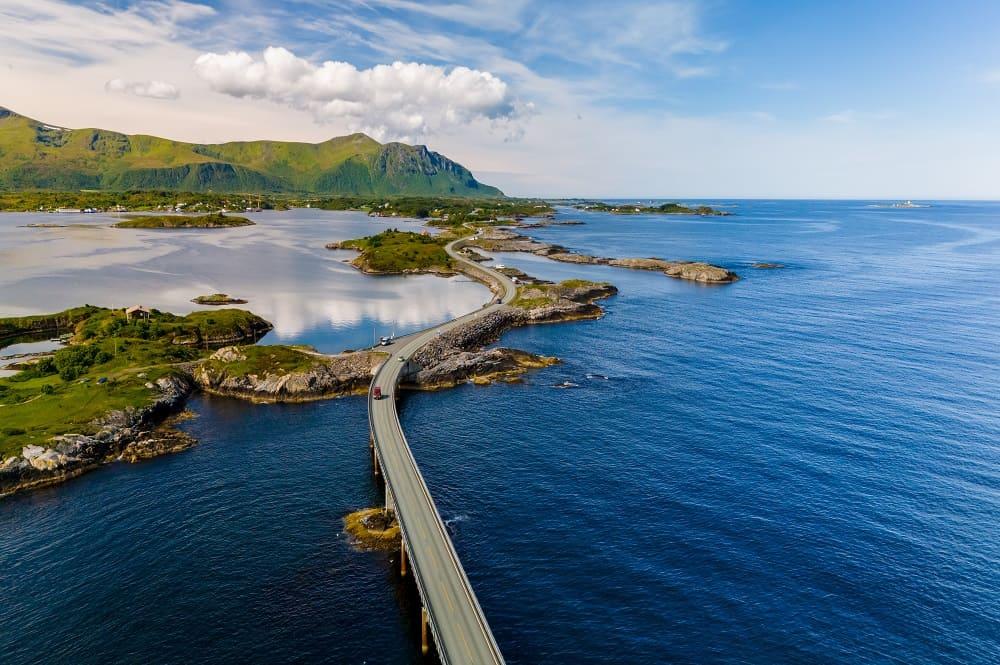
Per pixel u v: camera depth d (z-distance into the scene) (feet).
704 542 184.65
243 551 180.34
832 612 155.94
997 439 253.03
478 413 289.12
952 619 153.79
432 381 328.70
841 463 233.96
